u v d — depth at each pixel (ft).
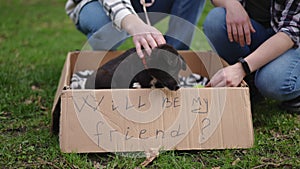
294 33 8.28
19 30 17.79
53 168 7.16
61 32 17.62
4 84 10.83
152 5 10.40
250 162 7.16
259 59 8.26
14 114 9.18
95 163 7.27
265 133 8.37
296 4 8.21
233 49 9.74
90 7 10.32
